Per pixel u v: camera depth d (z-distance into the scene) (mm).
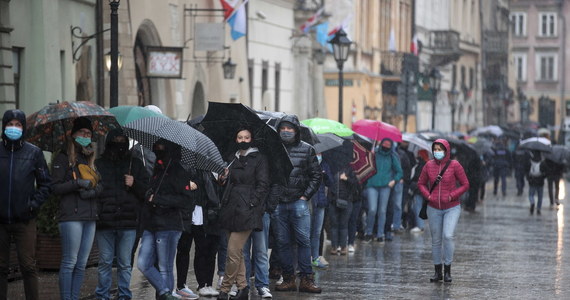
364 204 53094
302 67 99812
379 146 52281
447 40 157125
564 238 56844
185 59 71062
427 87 135375
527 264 44188
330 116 109062
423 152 60062
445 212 38031
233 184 31375
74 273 29359
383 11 128750
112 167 29938
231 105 31219
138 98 64688
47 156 49250
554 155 80500
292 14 97062
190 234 33281
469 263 44219
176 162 30078
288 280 34812
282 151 31438
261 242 32875
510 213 76375
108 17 57500
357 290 35594
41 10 48094
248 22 84438
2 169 27359
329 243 50625
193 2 72688
